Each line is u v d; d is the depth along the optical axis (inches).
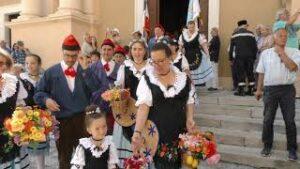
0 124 142.5
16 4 567.2
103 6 450.0
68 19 414.3
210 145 124.0
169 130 128.3
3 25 575.5
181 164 131.3
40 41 432.5
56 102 160.4
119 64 187.2
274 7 358.0
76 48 160.7
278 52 188.4
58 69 161.0
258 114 254.2
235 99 276.1
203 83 305.1
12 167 150.3
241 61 301.3
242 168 204.1
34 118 132.0
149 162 128.4
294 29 249.4
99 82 174.2
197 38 301.9
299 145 207.8
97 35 449.4
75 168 125.8
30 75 185.6
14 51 409.1
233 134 235.0
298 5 300.0
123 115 161.0
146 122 130.3
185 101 132.1
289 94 191.2
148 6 440.5
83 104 162.7
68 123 161.0
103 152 127.1
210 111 272.7
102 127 126.1
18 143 132.0
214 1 389.4
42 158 180.5
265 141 204.1
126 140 160.6
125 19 438.6
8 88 145.3
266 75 194.7
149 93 127.6
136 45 162.1
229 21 382.6
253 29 369.1
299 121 235.6
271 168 199.9
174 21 526.0
